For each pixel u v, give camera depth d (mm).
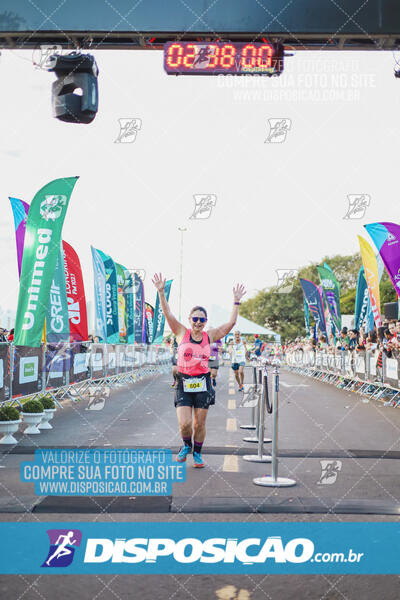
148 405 13773
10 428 8258
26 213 12211
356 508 5117
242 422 10797
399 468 6797
